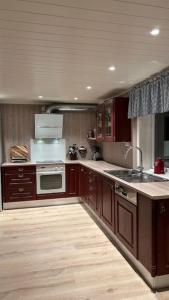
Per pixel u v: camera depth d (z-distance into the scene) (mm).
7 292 2061
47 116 4816
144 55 2266
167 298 1974
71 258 2648
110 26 1683
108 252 2777
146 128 3480
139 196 2250
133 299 1960
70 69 2695
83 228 3541
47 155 5242
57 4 1413
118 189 2777
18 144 5051
